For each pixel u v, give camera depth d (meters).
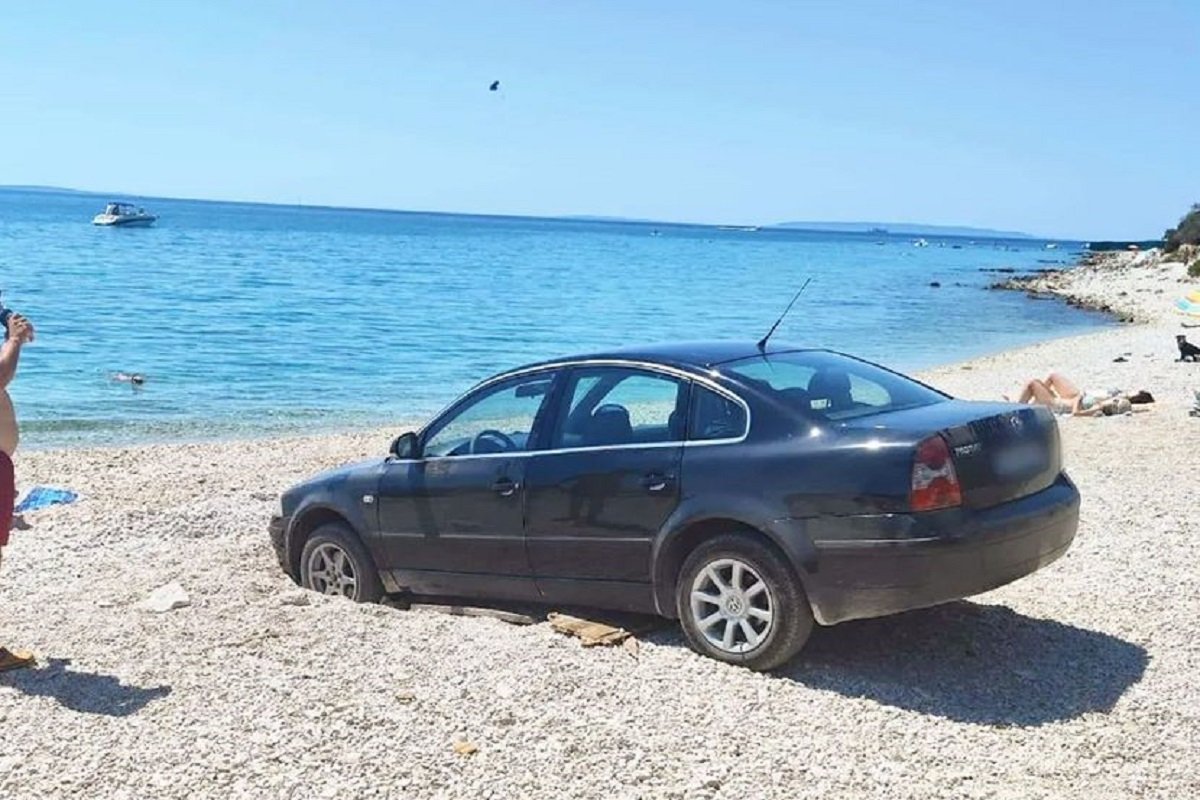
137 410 21.34
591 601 6.68
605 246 151.88
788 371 6.54
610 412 6.63
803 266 108.19
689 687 5.84
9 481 5.86
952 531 5.57
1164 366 24.55
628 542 6.41
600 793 4.70
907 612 7.03
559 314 44.91
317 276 64.88
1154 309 53.75
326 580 7.84
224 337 33.47
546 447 6.80
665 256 121.69
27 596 7.84
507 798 4.67
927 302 60.06
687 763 4.97
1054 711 5.60
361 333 35.72
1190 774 4.91
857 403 6.32
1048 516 6.02
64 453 15.70
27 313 37.97
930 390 6.87
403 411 21.88
